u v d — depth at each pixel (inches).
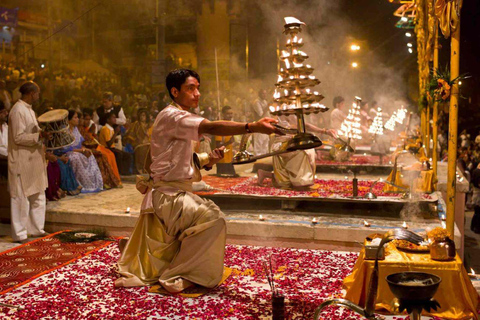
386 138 525.7
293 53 209.0
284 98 196.2
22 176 252.7
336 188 320.5
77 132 353.1
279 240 239.5
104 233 258.2
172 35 1139.9
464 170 526.3
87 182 346.0
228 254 223.9
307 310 157.8
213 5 1095.0
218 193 281.3
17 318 152.4
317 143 150.3
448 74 193.5
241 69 1087.0
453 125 192.9
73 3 1163.9
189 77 185.0
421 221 249.0
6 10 1008.2
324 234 233.5
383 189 298.8
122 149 453.4
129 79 1074.1
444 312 153.3
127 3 1194.0
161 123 179.5
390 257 160.4
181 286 173.3
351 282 163.3
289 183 307.7
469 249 358.0
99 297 170.1
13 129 249.4
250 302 165.8
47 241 247.0
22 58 959.0
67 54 1145.4
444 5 190.9
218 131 167.5
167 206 178.9
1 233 274.2
